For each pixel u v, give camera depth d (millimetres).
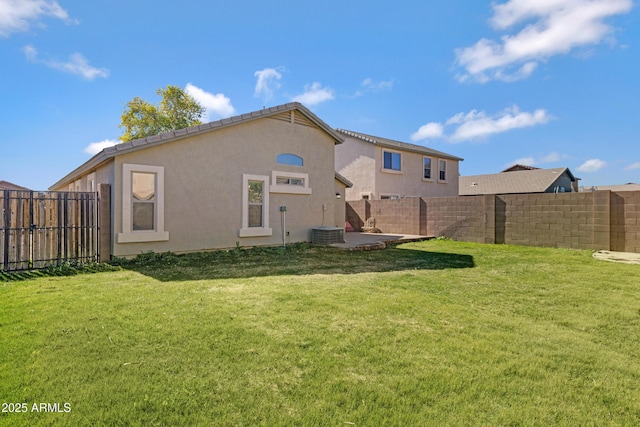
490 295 5156
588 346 3266
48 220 7465
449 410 2234
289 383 2535
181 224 9102
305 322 3814
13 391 2361
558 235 11344
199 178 9422
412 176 21875
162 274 6648
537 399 2371
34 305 4383
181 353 3002
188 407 2223
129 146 8141
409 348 3166
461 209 13992
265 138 10812
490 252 10367
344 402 2305
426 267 7652
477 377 2652
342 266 7742
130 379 2561
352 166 20969
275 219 11062
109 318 3875
